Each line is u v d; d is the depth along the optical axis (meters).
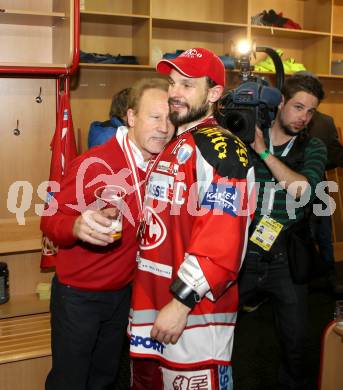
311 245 2.04
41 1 2.83
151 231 1.45
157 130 1.57
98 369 1.98
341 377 1.86
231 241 1.29
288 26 4.53
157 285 1.43
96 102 4.23
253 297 2.11
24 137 2.76
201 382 1.39
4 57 2.87
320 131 3.21
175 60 1.38
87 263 1.68
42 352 2.16
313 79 1.91
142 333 1.47
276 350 2.83
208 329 1.39
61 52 2.69
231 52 4.31
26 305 2.63
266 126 1.86
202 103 1.41
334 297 3.61
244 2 4.28
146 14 3.98
